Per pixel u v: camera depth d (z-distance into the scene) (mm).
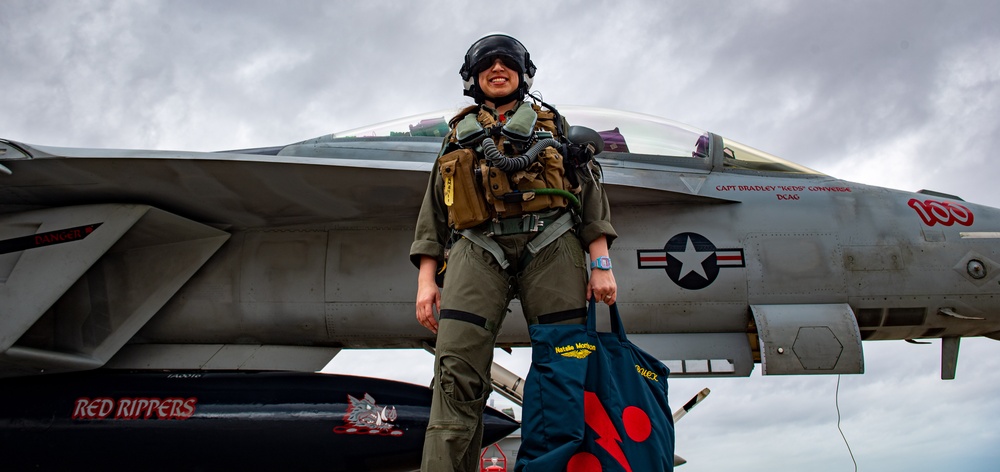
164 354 5211
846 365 4715
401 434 4594
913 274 4973
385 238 5234
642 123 5820
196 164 4617
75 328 5027
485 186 2414
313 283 5148
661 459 2219
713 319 4957
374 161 4766
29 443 4691
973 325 5082
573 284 2443
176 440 4633
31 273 4809
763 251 5000
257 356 5168
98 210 4969
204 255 5219
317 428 4602
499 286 2428
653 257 4984
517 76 2730
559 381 2211
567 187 2555
